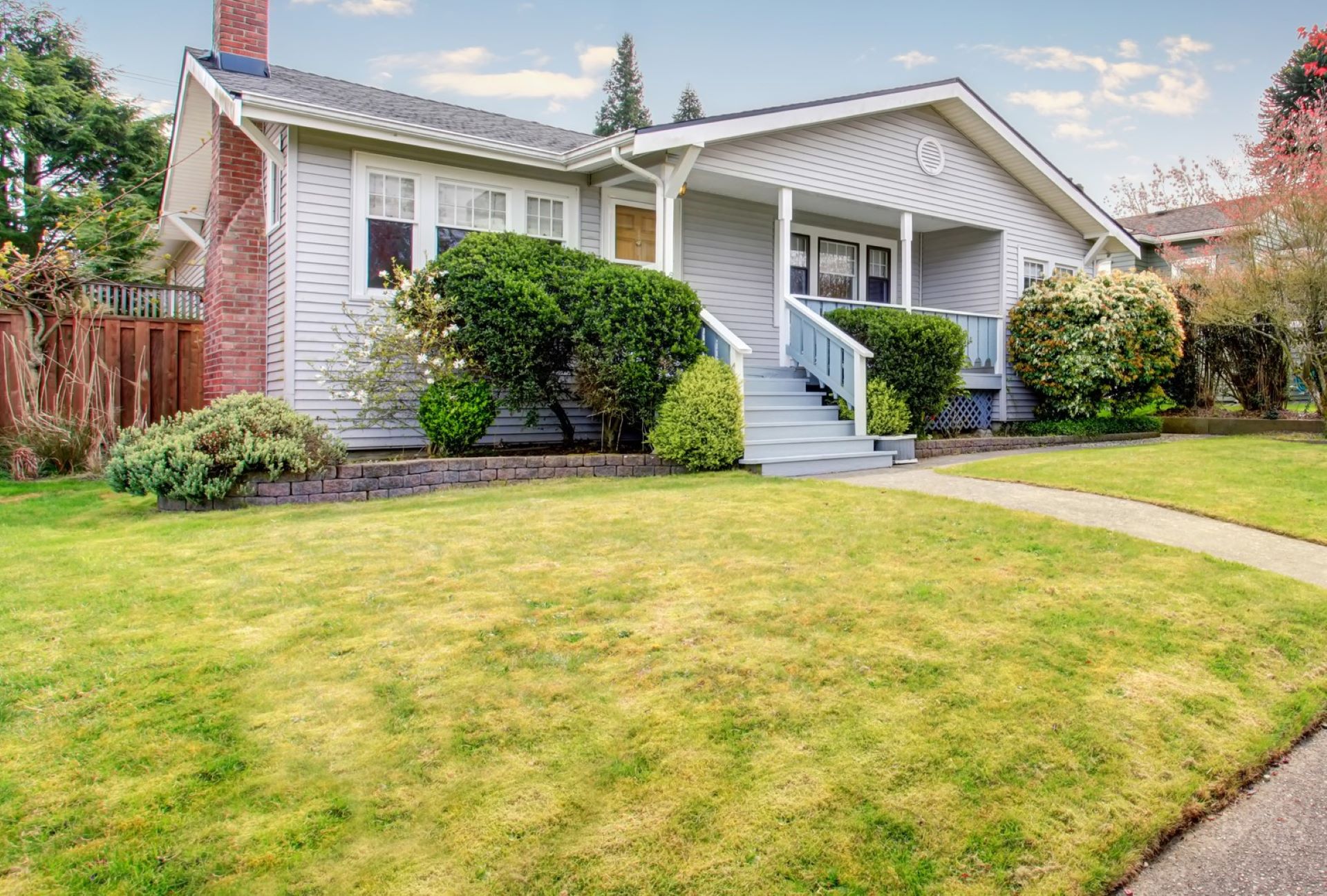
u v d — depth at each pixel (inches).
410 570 177.3
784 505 243.1
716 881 83.0
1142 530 215.8
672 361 340.2
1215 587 167.8
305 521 234.1
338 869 83.9
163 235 625.9
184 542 206.4
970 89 490.9
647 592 161.6
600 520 223.6
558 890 81.5
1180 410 549.6
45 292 394.6
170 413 429.1
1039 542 199.6
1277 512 234.4
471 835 89.0
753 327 490.3
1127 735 111.7
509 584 167.3
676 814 92.6
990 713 115.3
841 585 165.9
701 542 199.9
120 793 95.3
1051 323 509.7
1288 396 515.2
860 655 132.6
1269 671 132.6
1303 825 97.3
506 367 320.8
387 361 331.0
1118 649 137.4
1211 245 547.2
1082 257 598.2
